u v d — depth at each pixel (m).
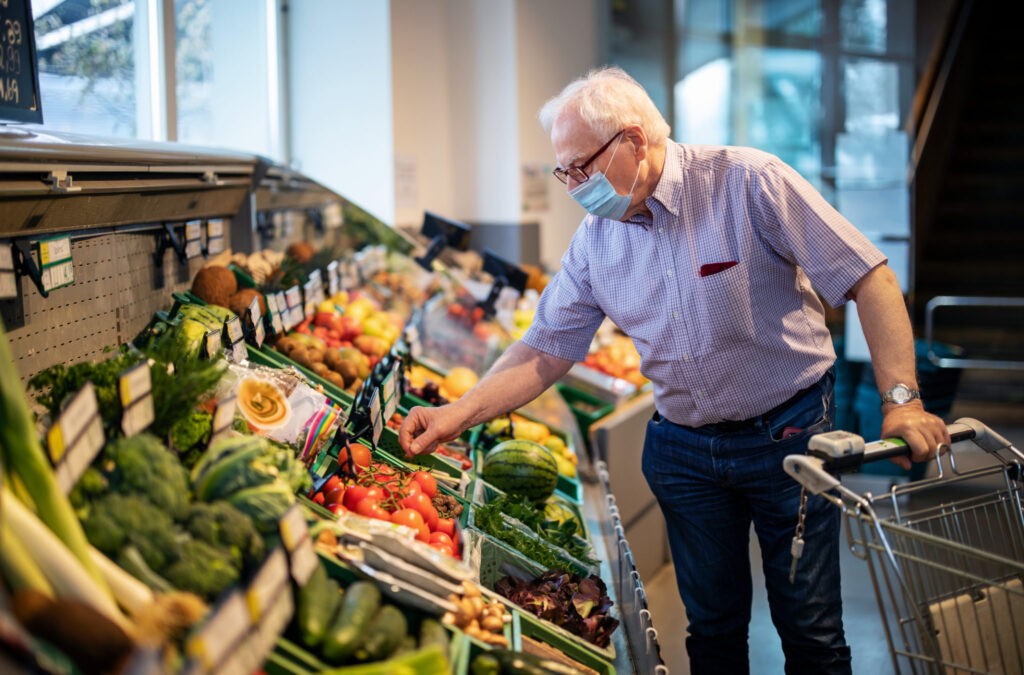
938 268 8.29
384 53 5.38
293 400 2.09
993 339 7.96
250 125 5.07
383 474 2.17
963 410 7.22
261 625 1.18
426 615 1.54
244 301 2.66
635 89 2.14
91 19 3.34
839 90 7.17
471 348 4.09
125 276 2.30
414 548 1.59
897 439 1.78
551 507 2.79
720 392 2.21
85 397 1.29
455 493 2.38
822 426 2.22
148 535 1.26
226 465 1.41
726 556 2.33
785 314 2.20
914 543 1.73
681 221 2.20
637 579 2.16
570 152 2.12
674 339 2.23
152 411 1.49
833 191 7.25
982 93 9.21
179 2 4.17
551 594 2.01
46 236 1.85
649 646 1.84
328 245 3.83
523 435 3.29
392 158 5.46
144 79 3.74
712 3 7.50
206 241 2.87
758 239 2.17
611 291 2.35
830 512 2.17
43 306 1.87
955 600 1.80
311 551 1.38
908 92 6.98
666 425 2.39
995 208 8.53
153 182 2.27
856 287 2.09
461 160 6.39
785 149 7.42
